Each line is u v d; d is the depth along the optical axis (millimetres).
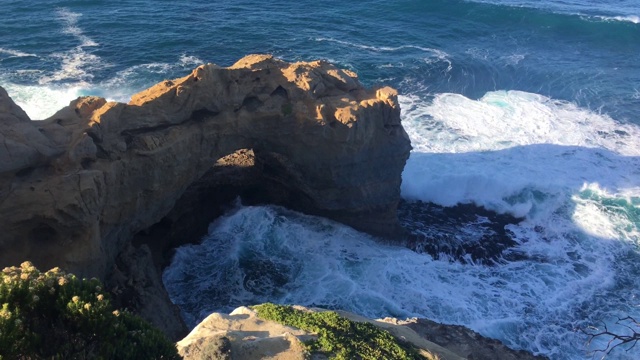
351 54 55812
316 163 31766
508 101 50438
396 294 30672
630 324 29953
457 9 67812
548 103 50719
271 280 30594
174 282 29844
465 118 46875
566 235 36781
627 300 31812
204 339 18344
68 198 22141
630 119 48812
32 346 12781
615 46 63812
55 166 22797
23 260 22219
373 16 65500
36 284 13648
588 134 46031
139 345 14672
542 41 63781
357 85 33375
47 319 13727
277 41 56812
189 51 52938
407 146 33406
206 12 62125
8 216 21516
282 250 32406
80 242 23047
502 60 58156
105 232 25094
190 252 31656
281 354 18328
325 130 30359
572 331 29453
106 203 24500
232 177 34625
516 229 37125
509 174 39906
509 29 65875
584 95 52562
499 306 30719
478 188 39281
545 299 31438
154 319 25141
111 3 62219
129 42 53406
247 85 29359
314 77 30922
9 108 22656
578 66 58281
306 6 66500
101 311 13828
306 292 30062
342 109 30406
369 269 32031
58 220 22188
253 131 29969
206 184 33406
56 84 45250
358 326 21109
